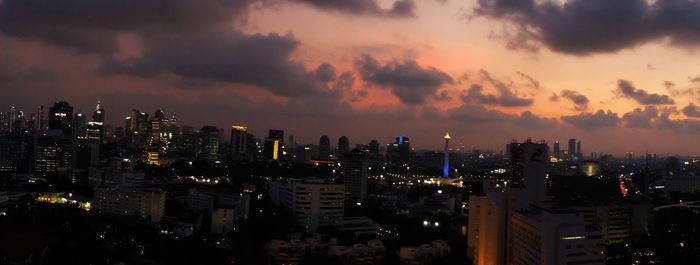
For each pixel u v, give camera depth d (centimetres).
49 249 17300
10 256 15862
